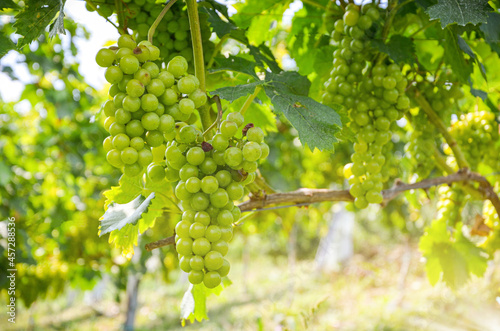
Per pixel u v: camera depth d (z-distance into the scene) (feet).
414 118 2.73
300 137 1.82
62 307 15.65
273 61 2.50
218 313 12.60
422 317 9.40
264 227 8.08
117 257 7.27
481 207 4.55
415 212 5.37
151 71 1.73
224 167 1.82
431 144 2.72
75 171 6.98
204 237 1.77
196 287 2.29
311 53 2.88
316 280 16.38
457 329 7.94
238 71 2.14
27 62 4.93
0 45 1.99
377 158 2.42
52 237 6.56
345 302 12.82
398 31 2.60
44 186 7.47
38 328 12.02
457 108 3.01
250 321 10.09
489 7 1.93
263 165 7.31
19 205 6.13
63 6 1.90
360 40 2.37
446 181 2.66
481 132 2.94
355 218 20.03
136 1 2.27
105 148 1.77
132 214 1.92
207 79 2.49
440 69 2.71
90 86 5.81
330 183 8.94
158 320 13.32
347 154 8.34
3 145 6.57
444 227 2.89
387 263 18.78
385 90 2.37
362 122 2.39
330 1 2.65
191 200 1.80
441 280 2.92
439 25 2.42
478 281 9.66
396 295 12.56
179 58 1.81
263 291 15.66
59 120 7.00
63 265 6.65
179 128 1.77
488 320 7.65
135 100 1.69
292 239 13.04
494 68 2.85
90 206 7.27
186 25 2.33
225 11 2.55
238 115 1.79
